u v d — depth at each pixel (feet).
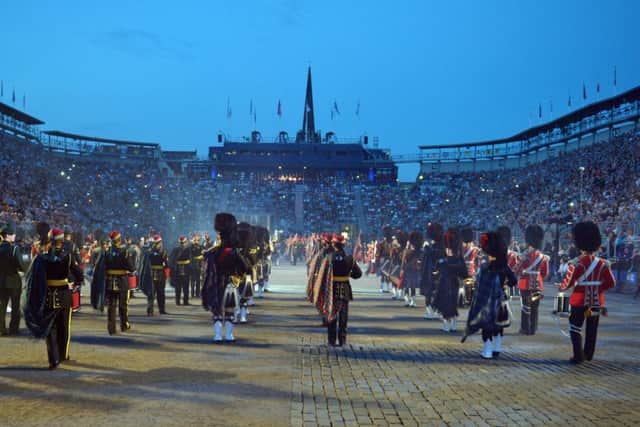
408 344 39.42
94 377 27.76
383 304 67.26
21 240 99.40
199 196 297.12
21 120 261.65
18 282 40.45
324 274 38.14
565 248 113.91
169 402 23.54
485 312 34.63
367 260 152.56
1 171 198.18
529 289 44.47
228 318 38.60
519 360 34.30
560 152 248.73
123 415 21.66
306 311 57.98
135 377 27.86
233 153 339.98
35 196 196.65
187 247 62.03
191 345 37.14
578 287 33.81
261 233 74.90
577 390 26.94
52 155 269.85
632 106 208.23
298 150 339.77
